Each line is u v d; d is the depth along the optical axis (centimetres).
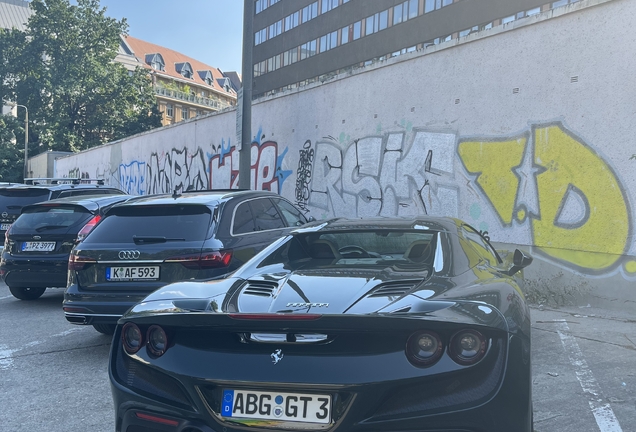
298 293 269
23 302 796
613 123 642
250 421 229
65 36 5259
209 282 308
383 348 224
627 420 334
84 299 506
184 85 9781
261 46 6431
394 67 953
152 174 1961
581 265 674
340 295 261
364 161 1017
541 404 364
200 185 1636
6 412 383
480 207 803
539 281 715
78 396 413
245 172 1073
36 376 462
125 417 257
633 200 623
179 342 252
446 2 4144
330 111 1105
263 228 595
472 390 216
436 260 307
